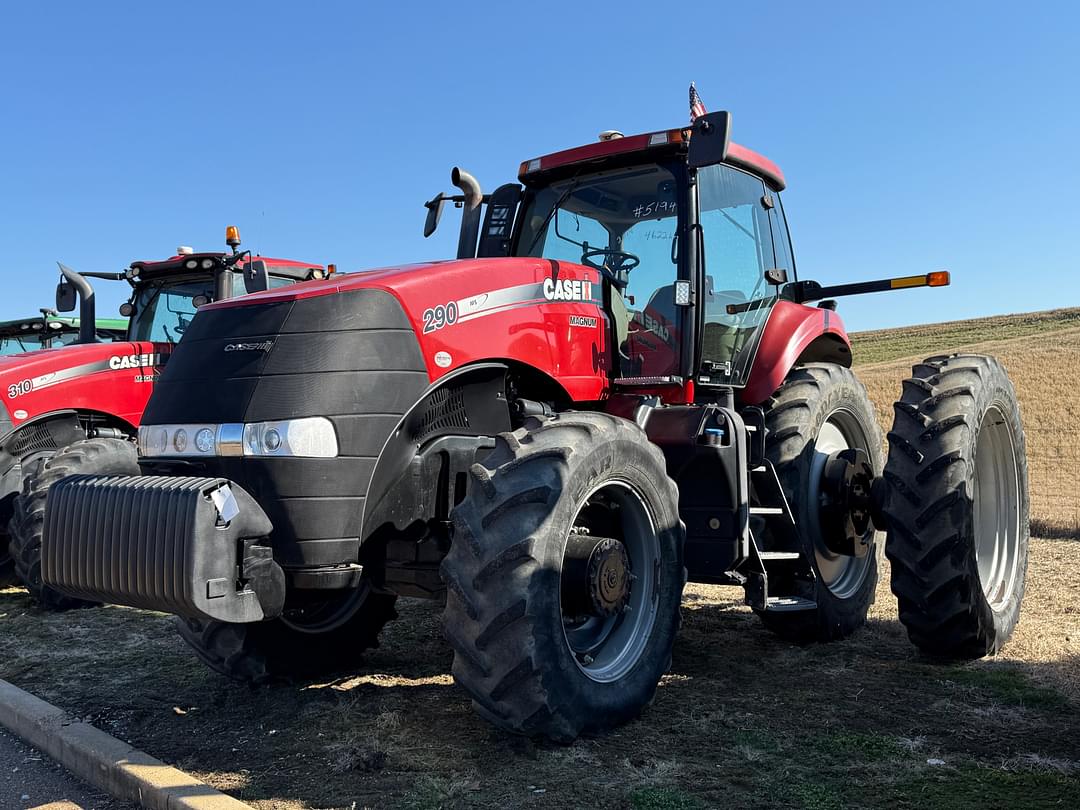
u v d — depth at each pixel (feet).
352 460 10.12
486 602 9.70
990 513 16.15
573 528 11.29
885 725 11.02
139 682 13.64
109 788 10.01
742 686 12.66
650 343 13.71
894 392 72.69
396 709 11.94
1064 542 24.95
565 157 14.49
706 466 12.50
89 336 22.26
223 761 10.37
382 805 8.98
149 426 10.78
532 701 9.74
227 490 9.45
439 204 15.23
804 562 14.32
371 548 10.87
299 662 12.89
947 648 13.91
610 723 10.63
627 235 14.17
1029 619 16.43
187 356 10.89
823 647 14.79
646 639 11.37
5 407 19.76
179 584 9.12
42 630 17.21
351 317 10.40
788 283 17.02
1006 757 9.93
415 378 10.72
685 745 10.37
